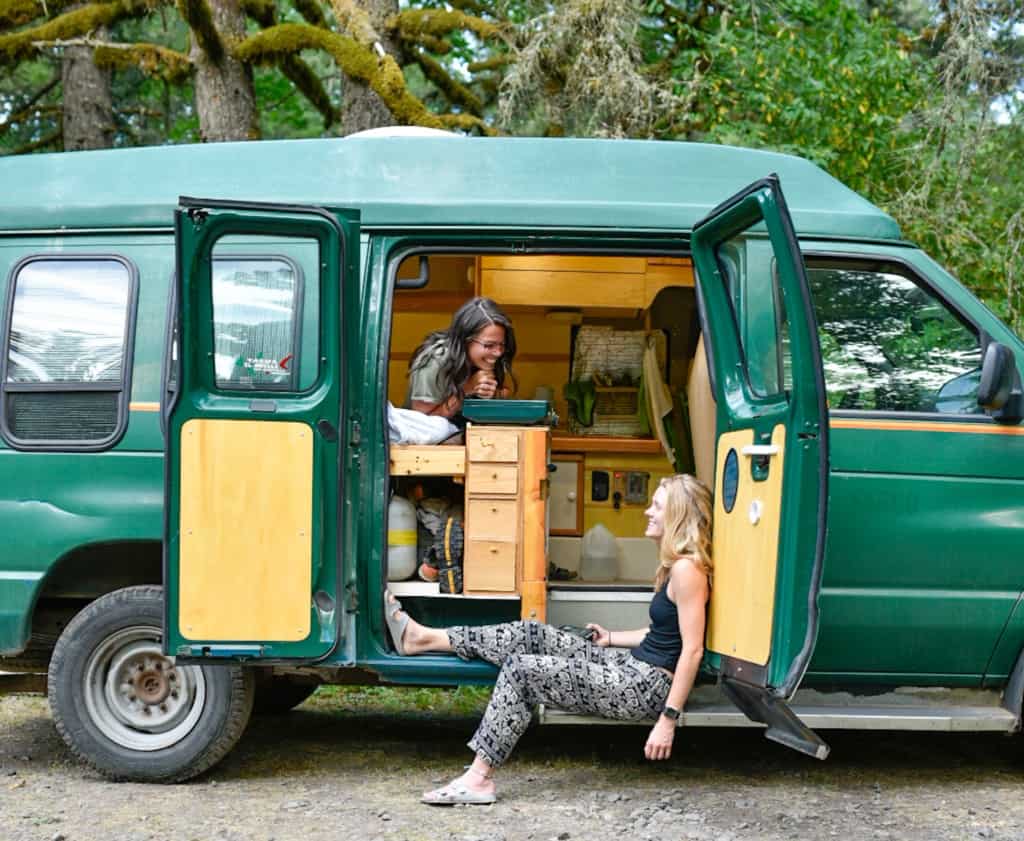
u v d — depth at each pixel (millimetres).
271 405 4566
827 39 10219
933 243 9562
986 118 9438
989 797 4738
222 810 4477
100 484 4938
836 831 4246
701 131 9961
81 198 5156
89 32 10328
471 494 4848
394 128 5438
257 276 4883
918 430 4836
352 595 4703
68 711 4855
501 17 10641
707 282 4762
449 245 5023
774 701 4246
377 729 6090
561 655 4754
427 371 5270
